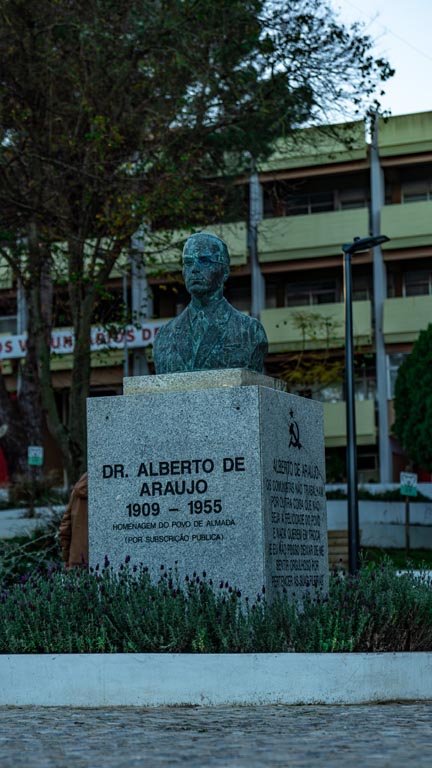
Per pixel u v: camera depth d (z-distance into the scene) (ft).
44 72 88.89
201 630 32.91
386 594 36.24
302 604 37.68
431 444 136.15
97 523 38.42
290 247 159.53
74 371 97.60
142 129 92.58
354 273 161.48
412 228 155.22
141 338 159.12
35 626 34.24
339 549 98.37
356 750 23.13
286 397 38.81
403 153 156.15
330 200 163.02
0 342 169.37
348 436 86.22
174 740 24.95
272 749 23.43
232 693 31.19
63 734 26.16
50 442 170.81
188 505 37.40
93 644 33.73
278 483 37.81
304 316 149.38
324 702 30.99
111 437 38.52
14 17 86.99
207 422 37.42
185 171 91.76
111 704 31.55
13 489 120.37
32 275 92.73
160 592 35.01
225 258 40.40
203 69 91.71
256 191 157.28
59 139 89.35
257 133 105.50
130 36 90.48
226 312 39.93
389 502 125.49
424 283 159.12
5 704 32.12
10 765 21.95
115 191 88.12
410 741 24.31
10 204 88.28
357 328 153.48
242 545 36.70
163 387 38.32
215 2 89.86
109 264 92.63
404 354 155.74
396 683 31.32
